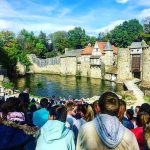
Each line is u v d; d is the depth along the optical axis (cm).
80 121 1114
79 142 713
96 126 699
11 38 16712
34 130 851
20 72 15438
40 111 926
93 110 1124
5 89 6775
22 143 740
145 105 958
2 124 774
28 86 10969
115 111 728
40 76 15225
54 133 781
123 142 683
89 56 15038
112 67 13762
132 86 10212
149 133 751
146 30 19975
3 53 13925
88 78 14612
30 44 19588
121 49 12544
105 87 11306
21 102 1112
